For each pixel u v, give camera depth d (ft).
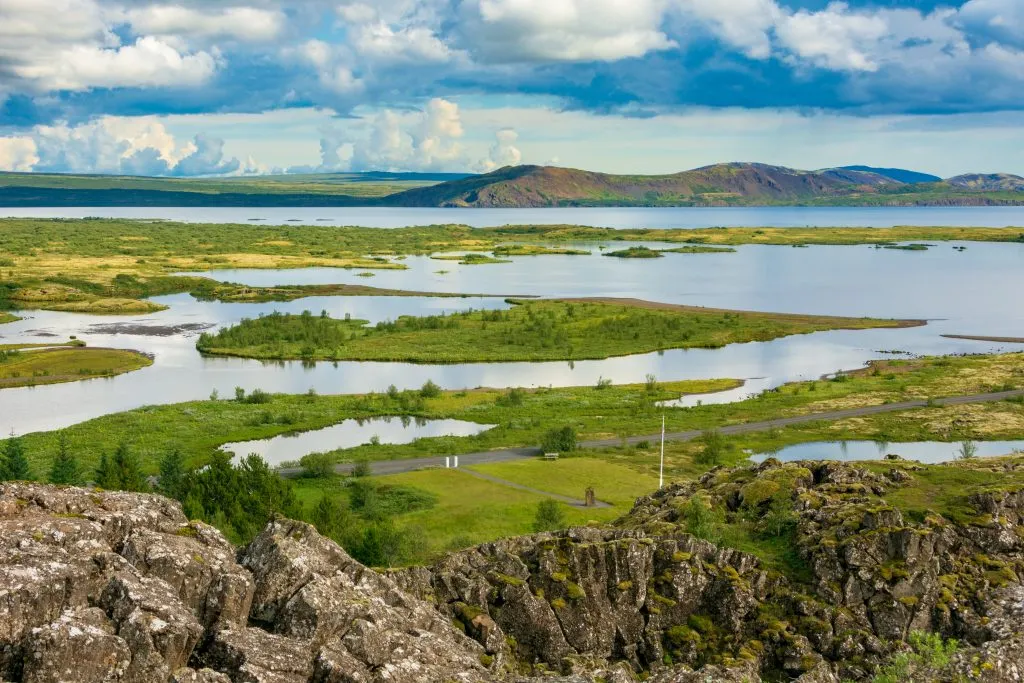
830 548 197.88
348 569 138.72
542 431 495.82
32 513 118.93
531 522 311.68
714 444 455.22
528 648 176.24
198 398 572.10
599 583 187.62
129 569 110.32
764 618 185.37
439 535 291.99
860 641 180.86
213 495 301.02
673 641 182.70
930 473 241.35
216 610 113.91
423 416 531.91
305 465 406.41
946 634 185.78
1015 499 214.07
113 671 96.63
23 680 92.68
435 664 119.34
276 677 103.76
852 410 549.95
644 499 268.21
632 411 546.67
